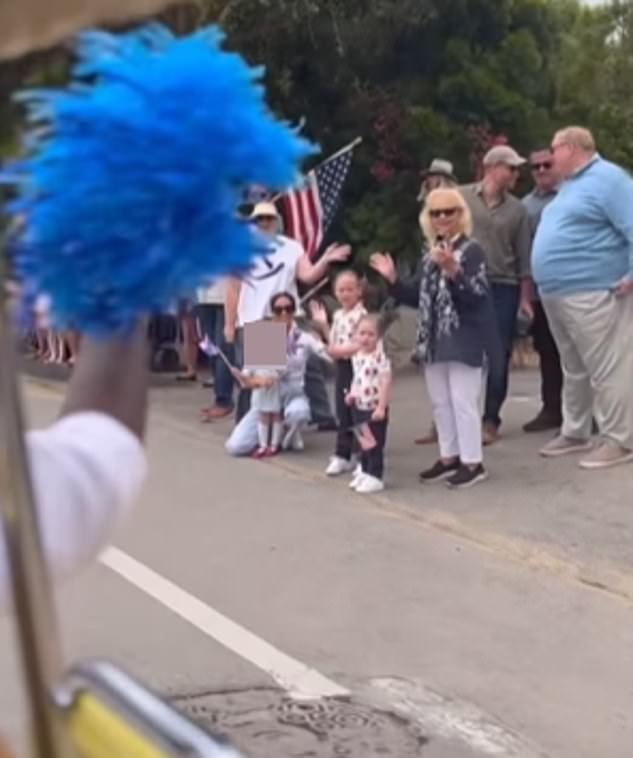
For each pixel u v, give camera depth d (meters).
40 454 1.40
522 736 4.80
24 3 1.42
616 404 9.08
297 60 15.47
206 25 1.56
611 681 5.34
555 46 17.52
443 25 15.70
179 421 11.64
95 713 1.41
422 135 15.54
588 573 6.82
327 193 13.09
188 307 1.62
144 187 1.36
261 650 5.67
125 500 1.44
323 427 10.91
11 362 1.35
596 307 8.91
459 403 8.65
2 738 2.25
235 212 1.43
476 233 9.95
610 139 18.83
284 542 7.47
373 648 5.71
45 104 1.38
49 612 1.35
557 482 8.77
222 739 1.42
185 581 6.66
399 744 4.71
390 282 8.82
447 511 8.13
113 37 1.43
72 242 1.37
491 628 5.99
